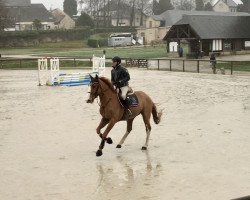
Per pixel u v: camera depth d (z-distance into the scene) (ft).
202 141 48.14
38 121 63.26
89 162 40.52
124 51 279.28
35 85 118.93
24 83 125.08
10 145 48.24
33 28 435.12
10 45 357.61
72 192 32.35
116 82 41.45
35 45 364.58
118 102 40.96
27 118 65.98
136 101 42.52
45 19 481.05
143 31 408.26
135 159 41.22
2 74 161.99
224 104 76.43
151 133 53.06
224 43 228.63
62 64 196.54
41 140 50.42
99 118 64.69
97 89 39.93
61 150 45.39
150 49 301.43
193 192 31.68
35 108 76.43
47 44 369.30
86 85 118.52
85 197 31.19
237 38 229.25
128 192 31.99
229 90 96.99
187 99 83.76
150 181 34.50
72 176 36.35
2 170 38.52
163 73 148.56
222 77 130.31
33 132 55.26
